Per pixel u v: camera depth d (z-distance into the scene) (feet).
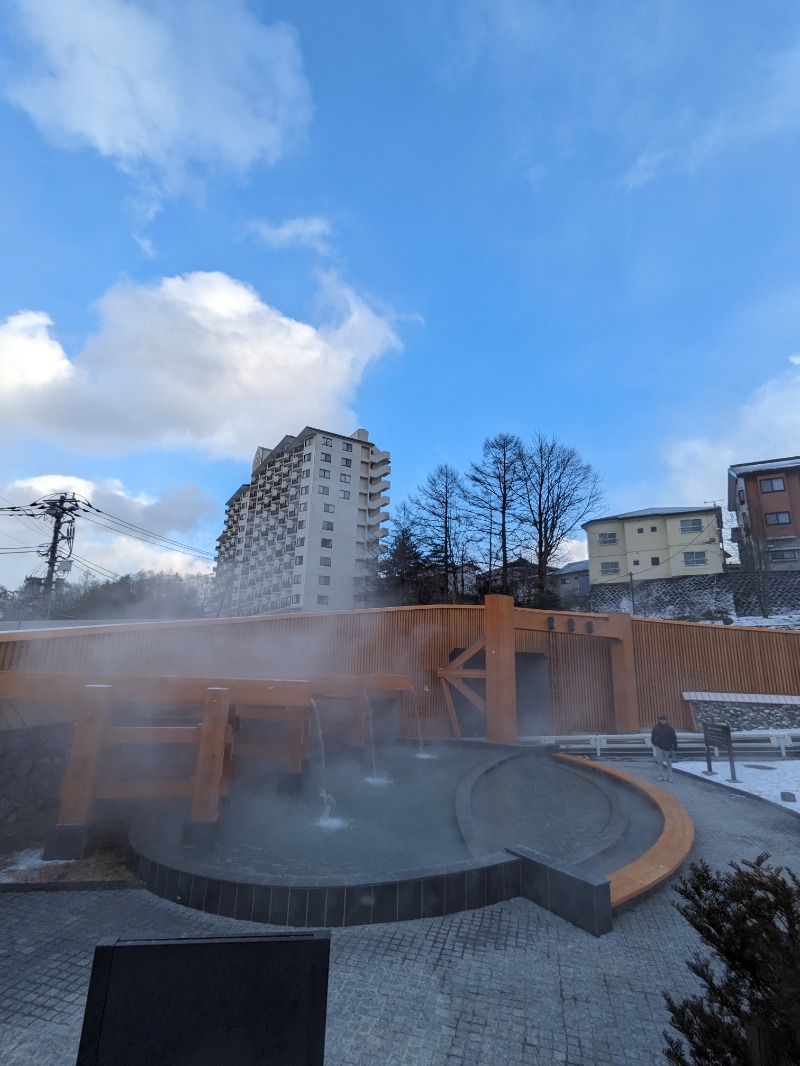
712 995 7.42
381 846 20.07
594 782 31.58
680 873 18.54
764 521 102.22
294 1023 5.97
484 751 42.01
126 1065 5.60
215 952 6.01
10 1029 10.11
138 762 22.44
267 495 234.79
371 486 212.64
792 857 20.72
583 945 13.51
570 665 57.16
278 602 200.64
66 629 28.71
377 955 12.88
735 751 44.06
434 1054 9.62
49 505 82.02
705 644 58.65
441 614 54.39
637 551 124.06
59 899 15.67
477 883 15.75
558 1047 9.84
